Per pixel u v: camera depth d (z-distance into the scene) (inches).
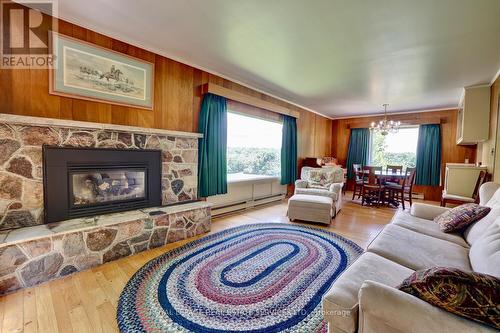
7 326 57.7
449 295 32.1
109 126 98.5
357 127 282.7
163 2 78.2
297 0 74.5
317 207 142.5
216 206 155.9
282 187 218.8
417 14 80.4
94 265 87.4
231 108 163.6
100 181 102.7
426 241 73.2
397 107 229.3
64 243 80.5
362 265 55.9
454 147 225.0
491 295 29.9
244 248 106.4
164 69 122.3
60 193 90.2
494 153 136.3
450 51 108.0
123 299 69.1
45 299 68.4
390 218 161.6
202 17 86.6
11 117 76.2
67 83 92.0
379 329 36.6
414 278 37.2
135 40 106.6
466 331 30.1
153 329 58.0
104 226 89.7
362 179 226.1
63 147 90.0
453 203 153.2
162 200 122.6
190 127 136.6
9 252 70.7
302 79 152.6
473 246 64.1
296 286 77.6
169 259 94.5
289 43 104.6
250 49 112.5
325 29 92.0
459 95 181.0
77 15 87.7
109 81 103.0
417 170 243.3
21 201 82.6
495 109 139.1
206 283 78.3
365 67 129.6
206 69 140.3
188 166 133.2
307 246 110.0
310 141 258.7
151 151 116.7
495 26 86.4
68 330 57.0
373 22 86.1
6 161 79.4
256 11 81.5
